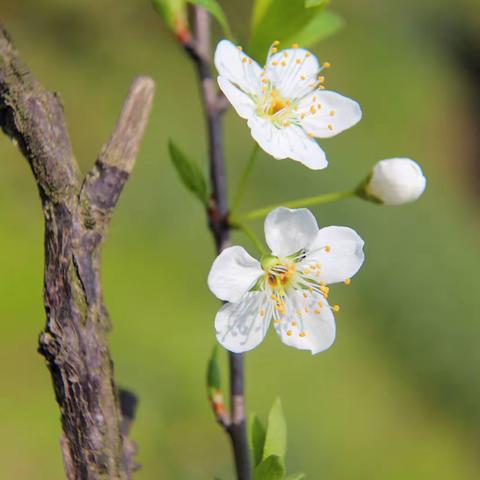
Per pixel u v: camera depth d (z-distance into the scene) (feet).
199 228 3.49
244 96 1.51
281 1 1.51
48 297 1.39
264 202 3.88
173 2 1.53
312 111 1.52
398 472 3.20
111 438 1.39
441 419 3.68
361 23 5.18
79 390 1.38
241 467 1.48
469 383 3.92
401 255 4.30
